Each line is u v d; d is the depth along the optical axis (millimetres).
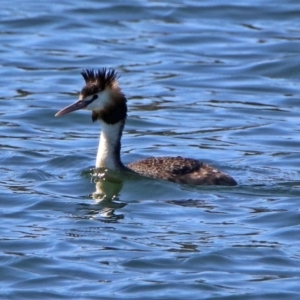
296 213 15297
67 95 22438
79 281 13062
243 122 20969
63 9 28344
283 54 25312
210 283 12984
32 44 25969
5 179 17141
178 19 27828
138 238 14398
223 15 28125
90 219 15164
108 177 16844
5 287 12898
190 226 14891
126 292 12727
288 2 28766
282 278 13195
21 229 14766
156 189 16312
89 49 25672
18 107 21594
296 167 17953
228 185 16578
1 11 28172
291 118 21250
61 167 17938
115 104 16906
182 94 22750
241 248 14047
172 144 19453
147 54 25375
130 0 28906
